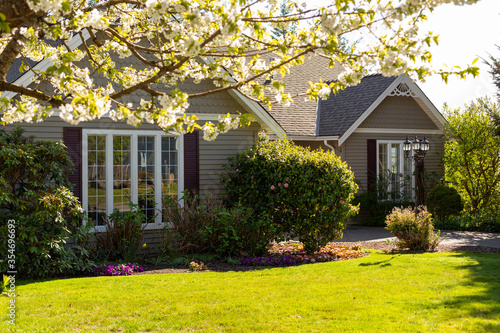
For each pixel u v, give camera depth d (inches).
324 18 155.9
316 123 671.1
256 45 200.2
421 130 733.9
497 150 716.7
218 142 468.1
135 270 354.3
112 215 393.7
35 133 382.9
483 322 218.7
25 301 253.9
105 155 413.7
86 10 181.5
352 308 243.6
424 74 166.1
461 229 617.0
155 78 167.6
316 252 434.0
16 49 169.3
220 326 218.5
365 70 170.9
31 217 316.8
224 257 404.5
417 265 352.5
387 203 662.5
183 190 449.1
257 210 438.9
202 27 178.2
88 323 221.5
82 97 135.6
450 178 781.3
